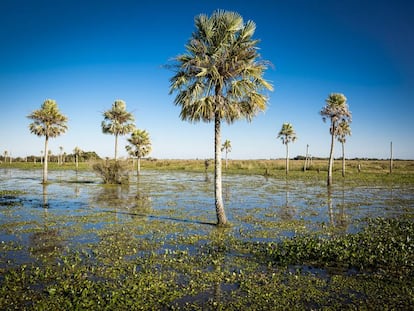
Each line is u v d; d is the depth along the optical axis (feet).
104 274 30.40
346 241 39.37
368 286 27.40
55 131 131.13
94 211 67.97
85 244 41.47
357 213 67.21
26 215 62.75
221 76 48.78
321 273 30.73
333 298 25.32
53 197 91.81
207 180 164.86
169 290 26.84
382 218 60.85
